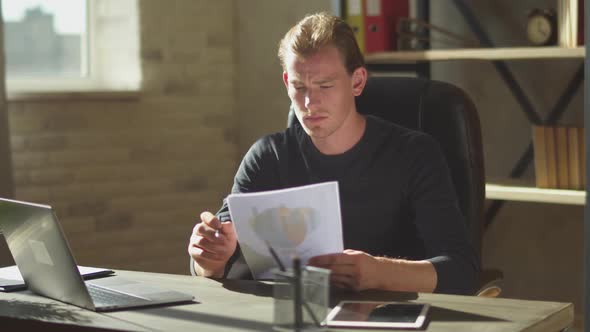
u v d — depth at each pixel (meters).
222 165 4.29
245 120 4.29
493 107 3.47
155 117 4.07
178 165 4.15
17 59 3.85
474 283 1.82
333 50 1.85
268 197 1.57
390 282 1.65
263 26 4.18
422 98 2.11
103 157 3.94
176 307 1.52
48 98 3.75
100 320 1.43
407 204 1.96
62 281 1.55
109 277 1.81
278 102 4.15
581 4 2.91
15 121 3.71
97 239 3.94
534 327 1.37
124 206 4.01
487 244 3.56
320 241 1.58
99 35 4.05
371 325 1.36
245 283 1.72
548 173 2.98
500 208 3.51
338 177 1.98
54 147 3.81
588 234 2.59
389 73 3.59
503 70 3.38
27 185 3.76
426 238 1.90
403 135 1.99
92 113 3.90
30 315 1.48
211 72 4.22
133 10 4.00
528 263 3.46
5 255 3.31
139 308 1.52
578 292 3.34
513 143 3.43
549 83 3.32
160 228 4.11
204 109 4.21
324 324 1.34
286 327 1.34
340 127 1.95
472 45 3.41
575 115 3.26
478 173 2.07
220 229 1.79
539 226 3.43
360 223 1.97
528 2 3.32
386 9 3.34
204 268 1.83
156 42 4.05
